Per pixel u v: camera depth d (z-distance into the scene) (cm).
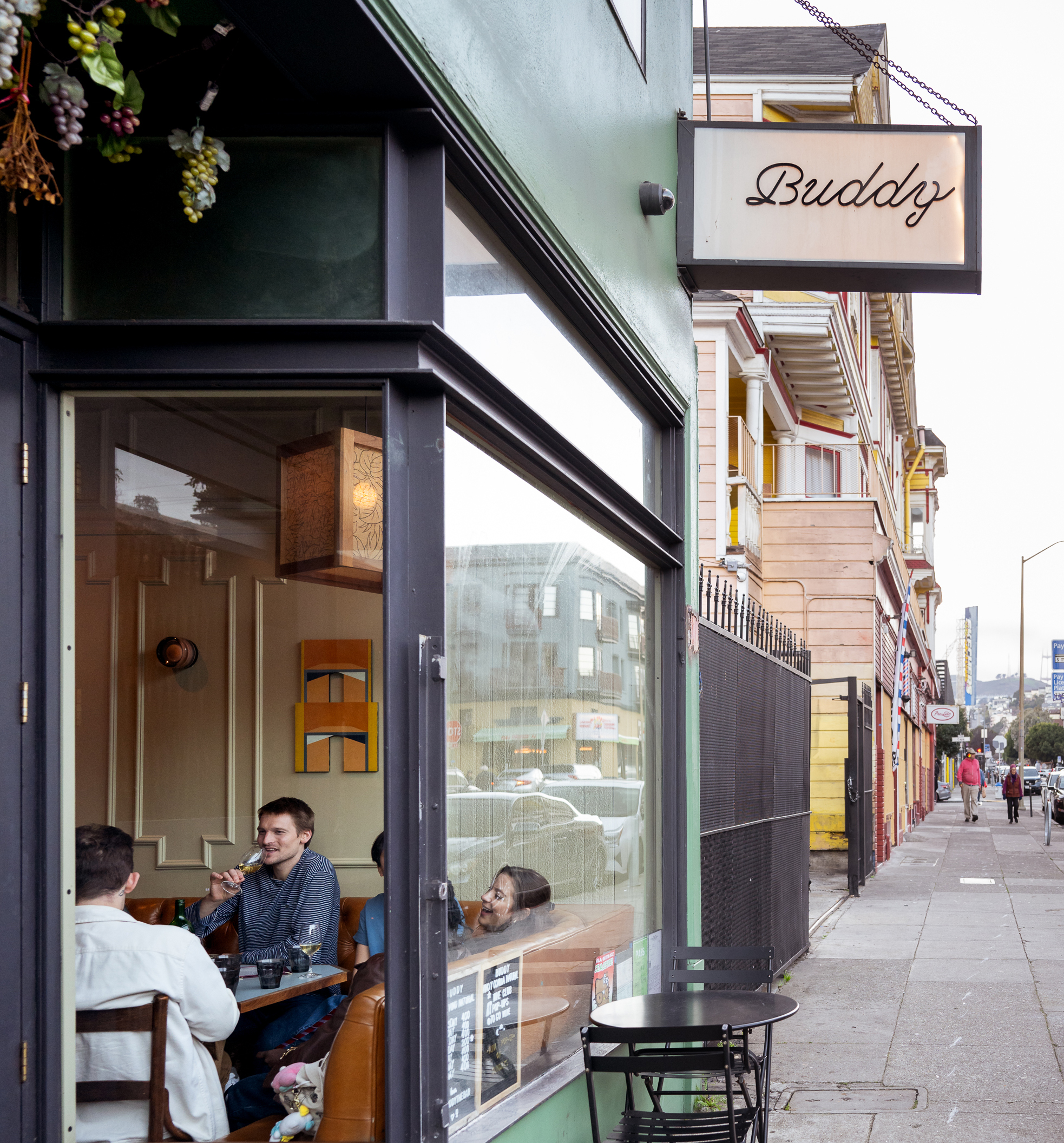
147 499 351
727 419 1587
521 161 404
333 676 380
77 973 336
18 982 303
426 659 339
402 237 337
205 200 294
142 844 409
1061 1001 917
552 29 448
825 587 1956
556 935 457
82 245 325
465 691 372
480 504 385
